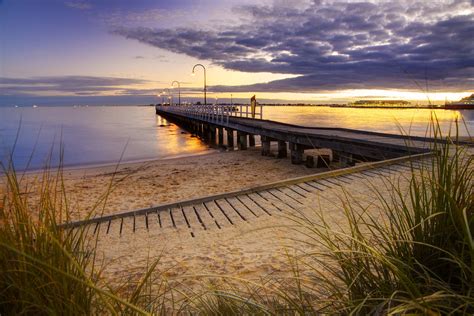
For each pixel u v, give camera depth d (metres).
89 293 1.63
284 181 7.13
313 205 5.77
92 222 5.52
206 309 2.03
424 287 1.57
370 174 7.47
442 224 1.75
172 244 4.62
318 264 3.35
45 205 1.85
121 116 117.38
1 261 1.50
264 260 3.86
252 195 6.64
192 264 3.93
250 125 20.25
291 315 1.86
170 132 43.72
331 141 12.45
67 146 28.91
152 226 5.34
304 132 14.59
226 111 25.89
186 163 17.08
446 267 1.68
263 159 17.42
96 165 18.45
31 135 40.25
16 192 1.80
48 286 1.45
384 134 12.59
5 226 1.64
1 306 1.45
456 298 1.34
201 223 5.39
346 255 1.88
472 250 1.33
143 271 3.75
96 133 42.88
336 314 1.70
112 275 3.64
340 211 5.25
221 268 3.76
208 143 29.98
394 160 8.38
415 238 1.81
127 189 11.47
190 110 42.62
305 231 4.66
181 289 3.14
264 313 1.76
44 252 1.59
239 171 14.26
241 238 4.68
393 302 1.46
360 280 1.71
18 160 20.89
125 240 4.80
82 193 10.92
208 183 12.12
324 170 13.64
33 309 1.43
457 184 1.78
